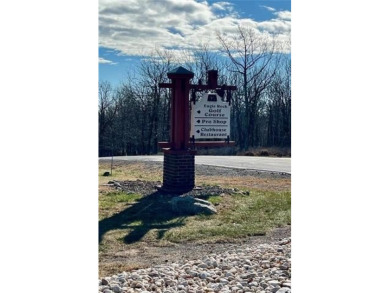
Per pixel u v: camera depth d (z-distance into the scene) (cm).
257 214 833
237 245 675
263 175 1144
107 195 934
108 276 554
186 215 818
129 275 544
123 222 768
